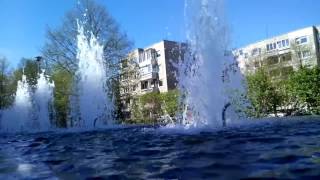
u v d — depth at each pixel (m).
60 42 30.64
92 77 21.08
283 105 21.98
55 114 29.09
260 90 21.88
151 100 31.44
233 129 8.50
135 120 30.22
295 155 4.27
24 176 4.24
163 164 4.33
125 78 31.45
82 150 6.64
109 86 29.05
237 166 3.85
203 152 5.00
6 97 44.16
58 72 30.98
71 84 28.02
